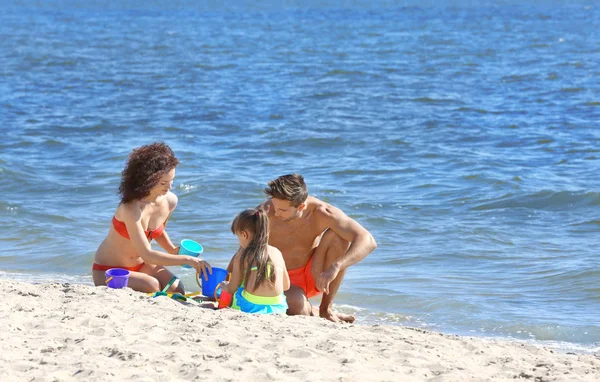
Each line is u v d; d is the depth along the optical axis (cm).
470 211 2261
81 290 1248
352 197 2414
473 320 1412
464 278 1659
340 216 1300
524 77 5525
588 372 966
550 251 1855
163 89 5003
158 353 942
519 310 1461
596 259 1764
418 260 1797
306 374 884
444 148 3198
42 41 8762
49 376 848
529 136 3434
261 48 7925
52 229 2011
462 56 7038
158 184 1298
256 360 932
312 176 2725
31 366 884
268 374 877
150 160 1293
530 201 2359
